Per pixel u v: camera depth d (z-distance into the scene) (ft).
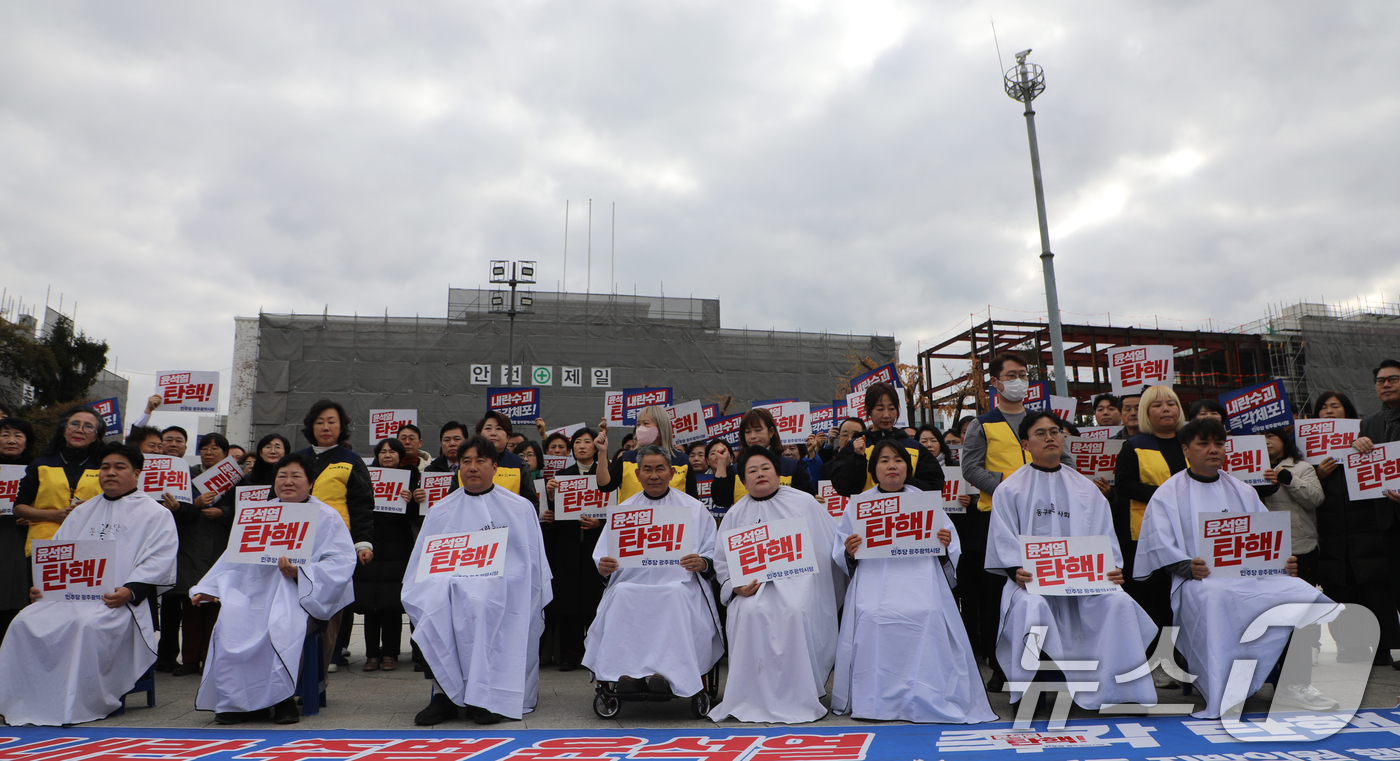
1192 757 15.28
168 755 16.16
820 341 143.84
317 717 19.90
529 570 20.86
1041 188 59.21
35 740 17.53
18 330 119.34
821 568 21.17
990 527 20.38
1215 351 143.84
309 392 132.05
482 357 135.74
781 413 38.17
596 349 138.41
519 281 102.83
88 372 129.59
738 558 20.18
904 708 18.71
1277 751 15.53
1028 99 60.59
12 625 19.70
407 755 16.07
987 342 134.10
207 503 28.14
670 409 35.86
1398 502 22.16
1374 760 14.85
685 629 19.89
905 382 112.98
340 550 20.88
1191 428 20.35
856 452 23.30
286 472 20.83
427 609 19.52
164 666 27.02
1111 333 135.64
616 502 26.50
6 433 25.23
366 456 131.23
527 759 15.70
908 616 19.27
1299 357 141.38
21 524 23.50
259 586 20.15
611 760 15.62
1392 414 23.24
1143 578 20.15
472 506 21.43
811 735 17.51
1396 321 149.48
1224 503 20.12
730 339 142.31
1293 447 24.91
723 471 26.32
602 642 20.08
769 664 19.43
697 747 16.53
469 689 18.92
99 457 24.11
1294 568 19.61
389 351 134.31
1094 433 26.55
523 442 30.86
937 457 27.45
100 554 20.29
